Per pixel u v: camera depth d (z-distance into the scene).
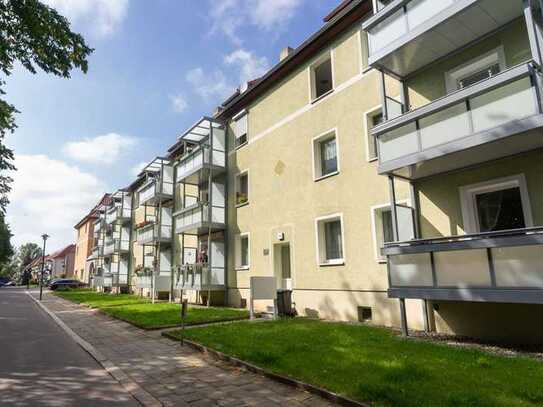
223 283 18.73
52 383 6.41
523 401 4.54
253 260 17.08
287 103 16.12
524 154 8.55
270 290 13.39
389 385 5.19
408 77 11.19
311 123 14.71
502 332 8.51
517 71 7.45
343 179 13.02
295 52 15.21
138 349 9.01
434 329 9.77
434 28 9.17
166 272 26.11
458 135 8.41
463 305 9.24
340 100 13.55
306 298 13.98
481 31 9.34
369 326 10.77
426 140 9.02
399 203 11.09
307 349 7.66
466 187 9.53
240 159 18.92
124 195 37.84
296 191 15.02
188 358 7.95
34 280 84.38
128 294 33.53
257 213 17.17
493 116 7.85
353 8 12.83
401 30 9.88
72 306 22.11
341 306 12.59
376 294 11.50
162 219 26.97
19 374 7.01
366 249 11.95
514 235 7.18
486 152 8.55
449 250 8.22
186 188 25.33
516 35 8.93
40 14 9.62
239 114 19.02
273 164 16.52
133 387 6.06
